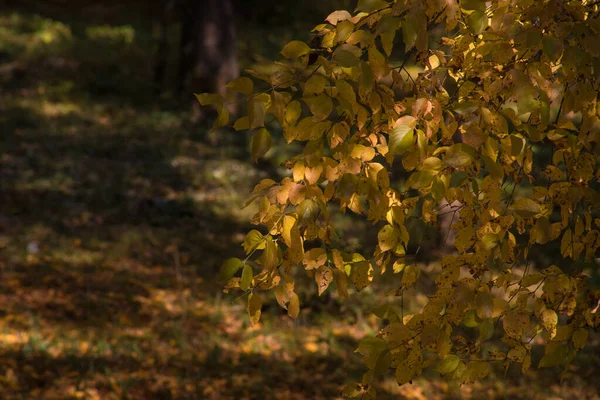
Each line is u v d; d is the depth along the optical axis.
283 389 8.39
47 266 10.91
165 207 14.66
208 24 21.80
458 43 2.38
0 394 7.27
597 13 2.15
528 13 2.10
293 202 2.13
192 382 8.16
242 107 21.72
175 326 9.59
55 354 8.31
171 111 21.50
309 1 34.91
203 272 11.83
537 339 10.29
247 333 9.71
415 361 2.30
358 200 2.24
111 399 7.62
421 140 2.05
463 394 8.73
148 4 33.38
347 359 9.30
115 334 9.16
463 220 2.22
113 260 11.62
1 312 9.27
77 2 32.44
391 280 11.75
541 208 2.33
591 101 2.12
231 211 15.06
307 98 2.10
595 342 10.48
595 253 2.36
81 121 19.80
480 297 2.21
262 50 28.78
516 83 2.06
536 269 12.36
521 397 8.72
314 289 11.10
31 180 15.10
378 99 2.16
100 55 25.92
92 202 14.42
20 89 21.72
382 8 2.15
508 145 2.26
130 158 17.55
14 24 28.53
